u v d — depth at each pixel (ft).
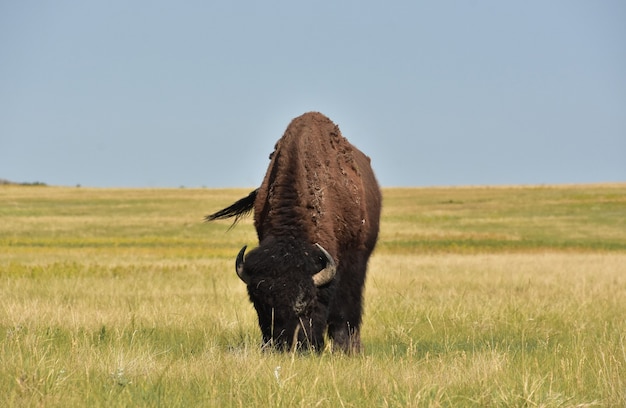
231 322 139.95
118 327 130.41
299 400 78.07
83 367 89.04
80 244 520.83
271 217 116.67
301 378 86.02
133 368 88.74
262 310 106.73
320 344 107.04
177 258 383.45
